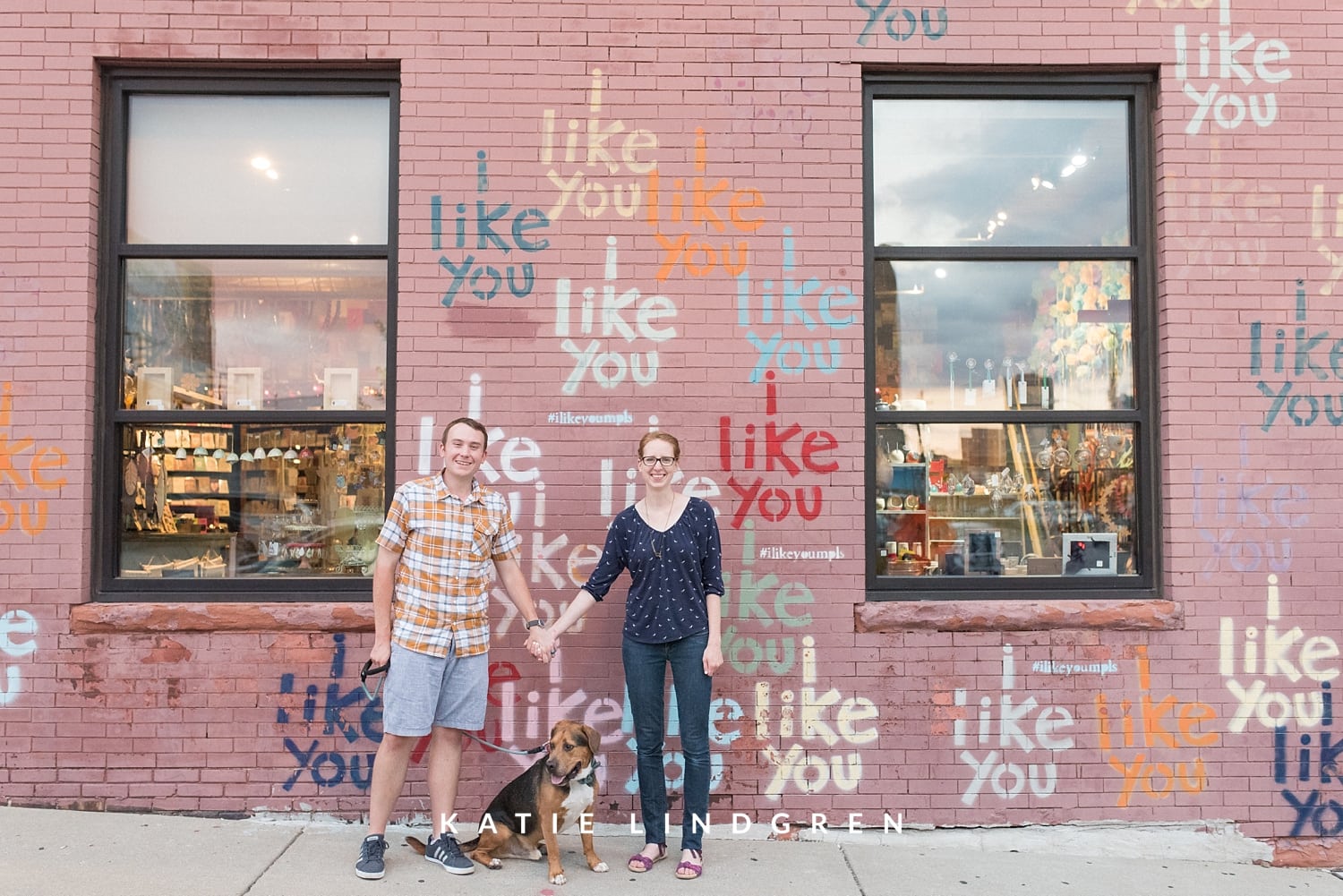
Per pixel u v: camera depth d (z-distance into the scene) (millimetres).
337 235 5090
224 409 5047
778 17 4969
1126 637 4805
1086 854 4680
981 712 4777
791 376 4895
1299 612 4828
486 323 4875
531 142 4926
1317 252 4949
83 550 4789
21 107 4867
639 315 4898
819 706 4777
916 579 4969
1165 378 4938
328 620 4723
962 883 4238
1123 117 5184
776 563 4832
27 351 4809
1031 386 5125
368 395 5043
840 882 4203
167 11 4891
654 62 4949
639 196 4934
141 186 5078
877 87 5102
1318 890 4320
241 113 5113
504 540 4340
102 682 4715
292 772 4719
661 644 4180
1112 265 5152
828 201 4945
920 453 5086
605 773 4758
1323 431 4898
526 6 4938
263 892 3912
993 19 4977
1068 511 5082
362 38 4906
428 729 4086
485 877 4113
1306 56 4988
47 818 4586
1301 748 4789
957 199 5160
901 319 5125
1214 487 4871
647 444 4191
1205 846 4707
